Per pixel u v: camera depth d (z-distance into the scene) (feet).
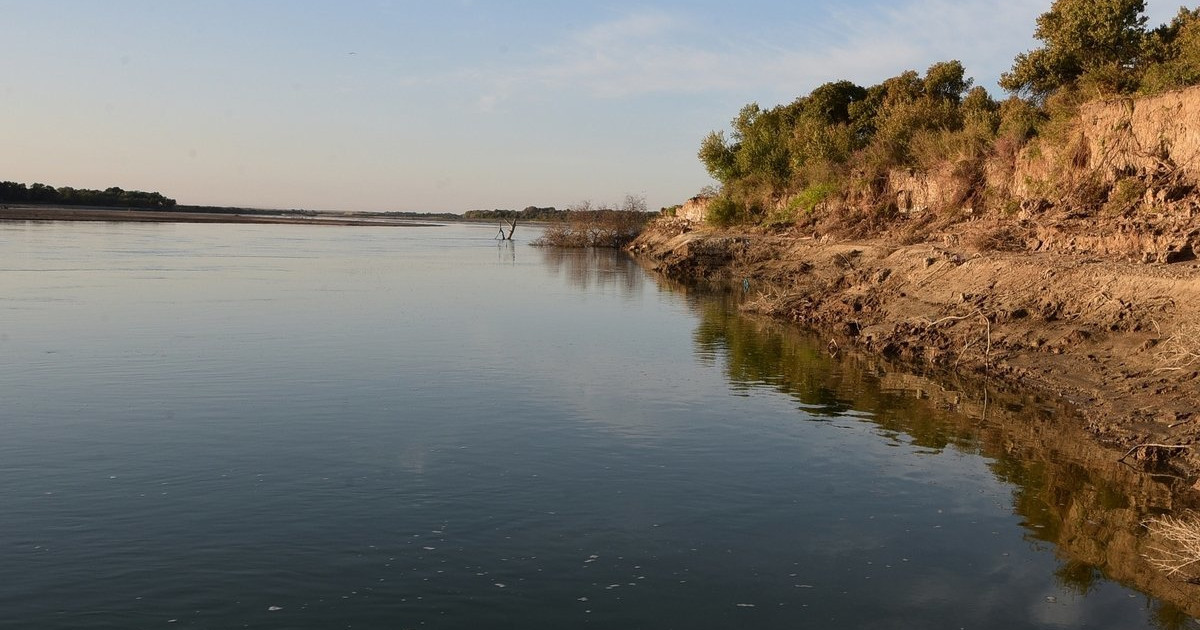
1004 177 107.96
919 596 27.04
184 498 34.27
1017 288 70.23
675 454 41.50
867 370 63.62
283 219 637.71
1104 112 89.61
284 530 31.14
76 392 52.19
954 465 40.34
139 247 207.31
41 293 103.60
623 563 28.89
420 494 35.09
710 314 98.22
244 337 73.72
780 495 35.96
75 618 24.64
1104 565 29.60
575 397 53.31
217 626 24.31
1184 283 56.70
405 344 71.82
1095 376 53.26
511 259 203.62
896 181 132.36
